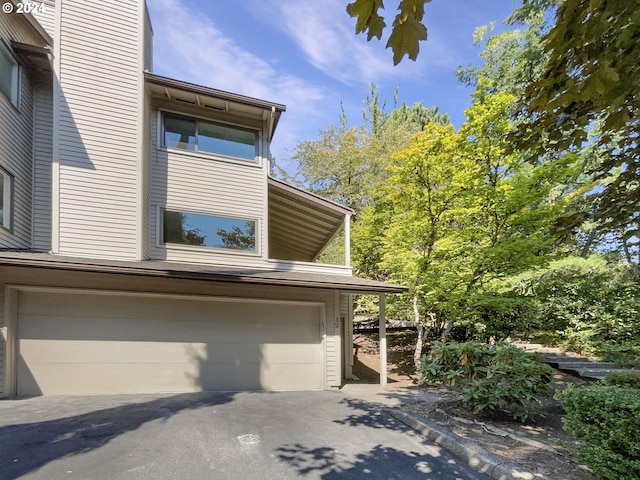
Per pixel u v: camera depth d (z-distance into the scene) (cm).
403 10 190
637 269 1120
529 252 949
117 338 784
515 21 1428
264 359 893
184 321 838
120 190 869
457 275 1018
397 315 1407
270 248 1560
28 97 876
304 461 417
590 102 356
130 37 924
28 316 731
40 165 890
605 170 481
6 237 771
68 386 740
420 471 402
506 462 402
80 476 360
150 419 548
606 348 1091
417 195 1074
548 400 675
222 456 420
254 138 1087
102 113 873
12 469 370
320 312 959
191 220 987
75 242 818
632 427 324
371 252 1546
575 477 367
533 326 1230
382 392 870
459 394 816
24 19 872
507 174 1031
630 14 262
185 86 952
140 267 746
